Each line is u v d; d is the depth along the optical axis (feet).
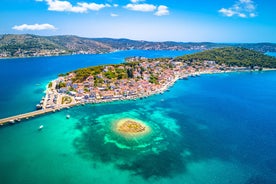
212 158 376.27
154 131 478.18
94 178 315.99
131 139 437.17
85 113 589.73
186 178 321.32
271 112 639.76
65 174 323.57
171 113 608.19
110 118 551.18
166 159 368.89
